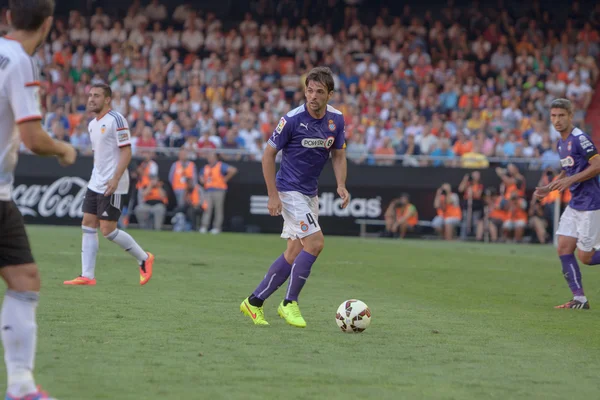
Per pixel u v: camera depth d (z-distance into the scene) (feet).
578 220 105.91
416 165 262.06
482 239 258.16
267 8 362.94
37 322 76.33
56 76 310.86
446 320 88.17
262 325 79.97
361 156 263.70
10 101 47.67
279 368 59.62
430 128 286.66
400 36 352.08
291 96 323.98
